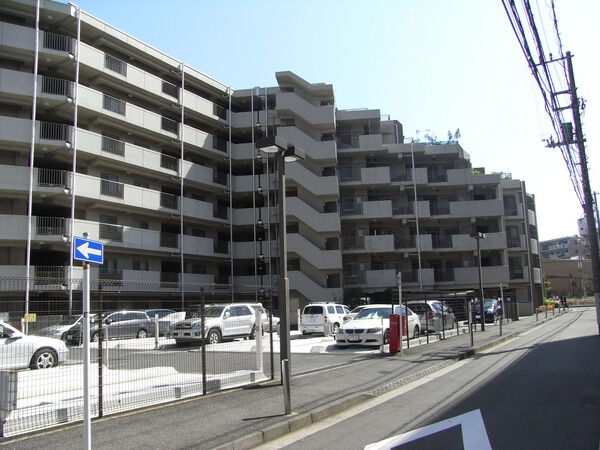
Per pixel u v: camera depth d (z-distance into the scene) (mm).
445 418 7879
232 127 43094
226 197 42812
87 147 31141
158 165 36094
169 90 37781
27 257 27609
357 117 44469
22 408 7391
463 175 45031
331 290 39344
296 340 21562
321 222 40469
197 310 11977
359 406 9117
